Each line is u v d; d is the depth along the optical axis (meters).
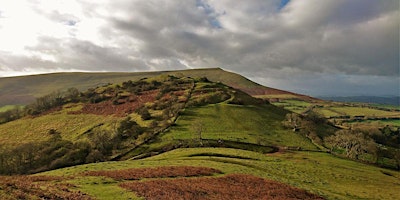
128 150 102.88
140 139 112.31
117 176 40.91
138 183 36.88
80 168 51.28
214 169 53.75
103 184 35.53
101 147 104.19
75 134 131.88
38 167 90.81
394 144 161.25
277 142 114.50
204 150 86.12
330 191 51.72
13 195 23.33
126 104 176.62
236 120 138.88
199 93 192.62
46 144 104.19
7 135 135.38
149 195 31.59
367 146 110.19
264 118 148.00
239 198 36.50
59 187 30.02
